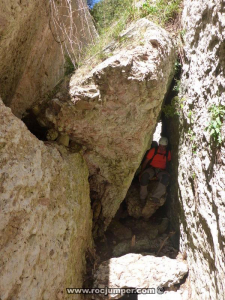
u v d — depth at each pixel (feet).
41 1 9.71
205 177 10.19
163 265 12.61
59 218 9.93
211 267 9.82
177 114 13.99
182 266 12.64
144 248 14.79
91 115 11.35
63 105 11.10
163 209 18.04
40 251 8.42
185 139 13.03
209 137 9.73
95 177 14.30
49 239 9.06
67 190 10.93
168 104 15.61
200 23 11.16
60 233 9.81
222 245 8.45
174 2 14.51
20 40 9.36
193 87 11.66
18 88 11.00
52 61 12.74
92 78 10.80
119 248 14.56
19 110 11.64
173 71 13.64
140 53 10.24
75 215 11.08
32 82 11.70
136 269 12.37
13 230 7.32
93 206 14.97
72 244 10.73
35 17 9.71
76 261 11.51
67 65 13.21
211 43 9.90
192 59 12.00
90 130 11.99
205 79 10.40
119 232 15.90
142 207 17.03
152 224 16.81
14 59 9.67
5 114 7.86
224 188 8.42
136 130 11.89
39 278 8.20
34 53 10.96
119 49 11.23
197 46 11.53
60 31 12.57
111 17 17.72
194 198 11.70
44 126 12.20
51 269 8.94
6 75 9.77
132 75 10.14
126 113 11.27
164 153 16.33
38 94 12.42
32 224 7.98
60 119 11.57
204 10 10.68
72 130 12.06
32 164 8.41
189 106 12.12
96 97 10.77
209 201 9.83
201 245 10.83
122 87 10.41
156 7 14.28
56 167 10.29
